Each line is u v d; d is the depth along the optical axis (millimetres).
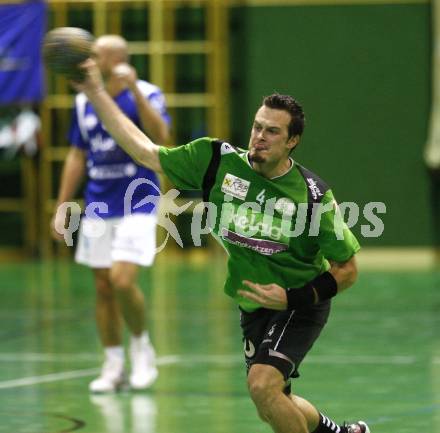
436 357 20328
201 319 26312
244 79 43781
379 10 42906
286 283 11508
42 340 23156
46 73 43000
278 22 43406
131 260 17047
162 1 43375
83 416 15023
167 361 20062
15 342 22891
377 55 42875
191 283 34625
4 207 44719
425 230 42875
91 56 11172
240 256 11508
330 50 43156
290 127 11070
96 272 17422
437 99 42094
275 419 11070
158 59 43469
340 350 21359
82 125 17766
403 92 42844
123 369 17312
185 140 44031
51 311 28062
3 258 44562
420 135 42812
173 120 44031
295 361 11281
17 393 16906
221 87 43344
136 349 17375
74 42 10953
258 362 11266
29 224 44438
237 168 11344
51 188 44594
